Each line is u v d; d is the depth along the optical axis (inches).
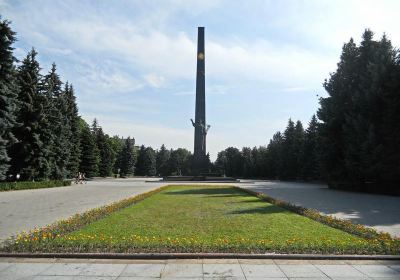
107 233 402.6
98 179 2706.7
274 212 606.9
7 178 1457.9
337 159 1455.5
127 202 727.7
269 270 265.6
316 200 895.7
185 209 651.5
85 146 2645.2
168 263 282.4
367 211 665.0
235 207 684.7
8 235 400.8
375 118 1252.5
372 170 1198.3
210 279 245.6
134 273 257.6
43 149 1488.7
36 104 1499.8
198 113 2191.2
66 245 317.1
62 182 1549.0
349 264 282.2
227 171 3959.2
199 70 2167.8
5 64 1187.3
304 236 388.2
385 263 285.0
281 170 2679.6
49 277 248.4
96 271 261.9
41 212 615.8
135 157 4087.1
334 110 1446.9
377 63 1257.4
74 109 2346.2
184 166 4377.5
